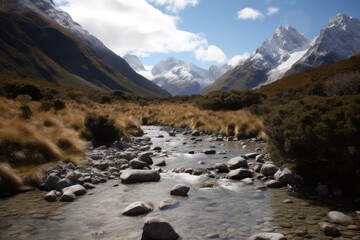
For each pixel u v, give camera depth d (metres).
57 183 11.10
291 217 8.35
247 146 21.62
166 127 38.19
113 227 7.91
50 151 14.36
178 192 10.55
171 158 17.31
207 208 9.23
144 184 11.95
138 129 30.03
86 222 8.22
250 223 8.03
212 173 13.62
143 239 7.19
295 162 12.02
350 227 7.58
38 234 7.49
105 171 13.59
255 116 31.42
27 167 12.67
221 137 25.77
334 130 9.94
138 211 8.83
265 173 12.93
